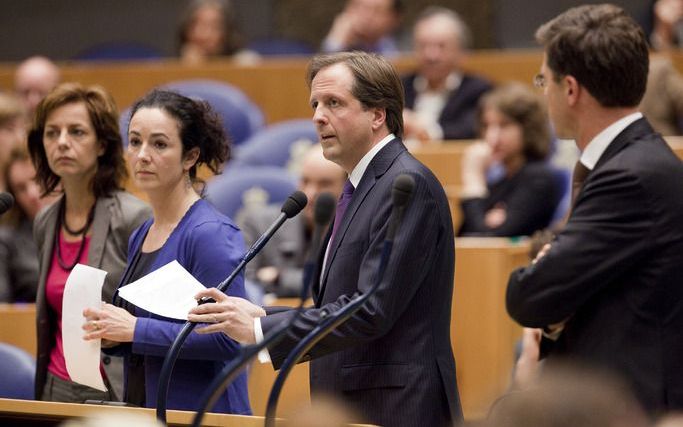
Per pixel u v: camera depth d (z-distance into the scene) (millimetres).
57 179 9562
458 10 23297
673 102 14227
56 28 25250
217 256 8086
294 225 13062
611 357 7246
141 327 7926
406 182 6480
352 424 6469
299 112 19000
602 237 7297
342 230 7562
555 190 14227
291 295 12617
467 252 11883
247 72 19094
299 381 10281
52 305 9219
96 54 22297
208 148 8555
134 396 8336
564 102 7738
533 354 9281
